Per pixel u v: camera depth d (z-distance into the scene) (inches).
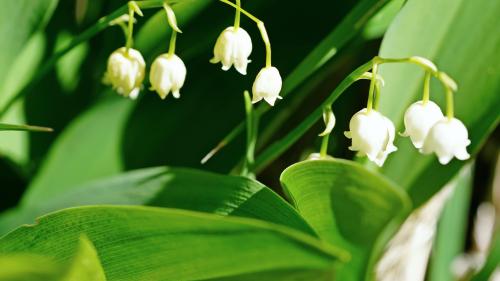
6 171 10.7
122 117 10.1
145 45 9.9
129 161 10.2
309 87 10.1
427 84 8.4
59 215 7.9
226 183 8.4
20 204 10.0
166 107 10.2
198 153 10.2
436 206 11.1
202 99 10.3
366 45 10.9
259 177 11.8
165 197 8.5
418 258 11.4
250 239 7.3
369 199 7.6
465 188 11.5
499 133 13.4
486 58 9.2
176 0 8.9
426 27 9.2
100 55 10.5
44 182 10.1
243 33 8.8
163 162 10.2
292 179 7.9
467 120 9.2
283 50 10.2
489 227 13.6
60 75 10.6
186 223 7.4
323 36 10.1
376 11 9.3
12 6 9.6
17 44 9.9
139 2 9.0
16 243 8.1
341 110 11.0
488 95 9.2
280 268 7.4
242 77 10.3
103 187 8.8
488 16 9.3
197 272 7.8
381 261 11.1
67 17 10.5
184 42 9.9
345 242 8.1
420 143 8.5
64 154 10.1
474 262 13.0
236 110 10.3
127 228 7.8
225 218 7.2
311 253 7.2
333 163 7.6
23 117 10.5
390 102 9.3
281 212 8.1
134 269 7.9
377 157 8.6
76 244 8.0
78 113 10.7
